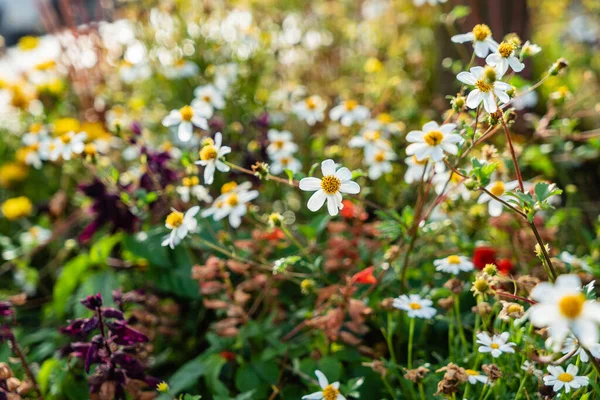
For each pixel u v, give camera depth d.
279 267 0.63
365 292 0.68
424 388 0.65
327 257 0.74
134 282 0.80
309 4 1.11
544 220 0.75
